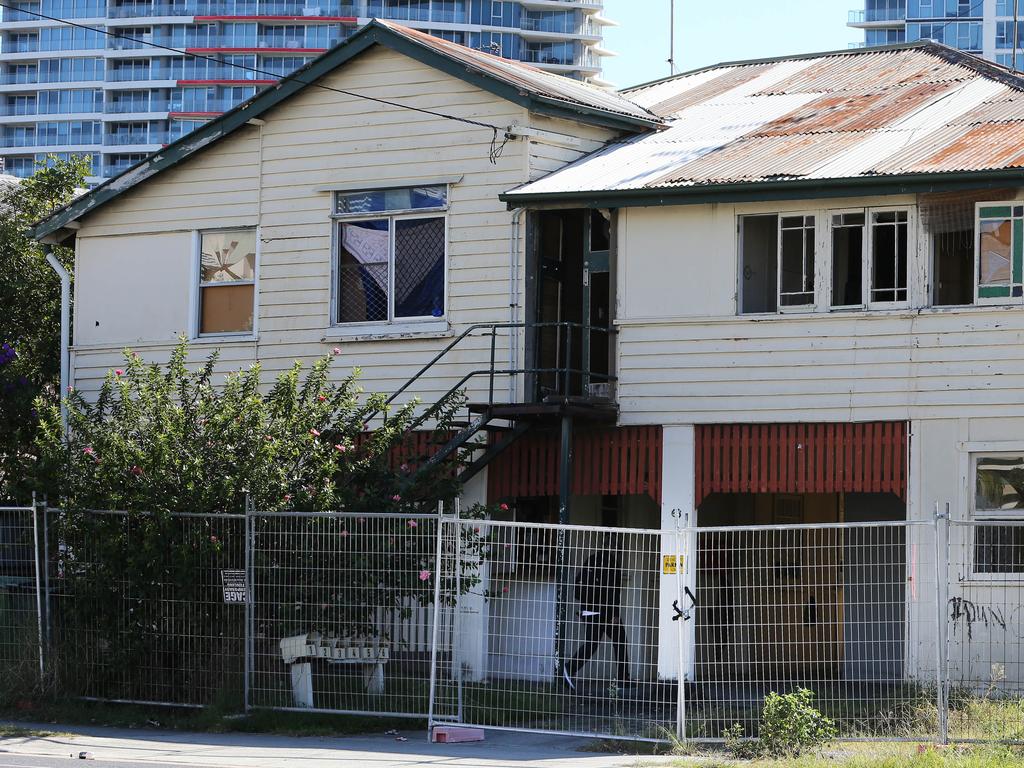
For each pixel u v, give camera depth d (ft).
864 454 108.47
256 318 130.93
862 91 138.31
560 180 118.21
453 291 122.42
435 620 86.48
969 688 93.09
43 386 150.20
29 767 74.69
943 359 106.83
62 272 139.33
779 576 108.17
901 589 116.88
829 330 110.01
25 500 102.12
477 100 122.83
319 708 91.86
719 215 113.80
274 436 100.63
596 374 114.11
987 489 105.60
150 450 96.84
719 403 112.37
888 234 109.40
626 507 123.95
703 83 156.97
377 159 126.62
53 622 97.76
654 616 111.14
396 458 120.47
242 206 132.36
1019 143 109.19
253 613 93.20
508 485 118.11
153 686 95.20
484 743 84.53
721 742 81.00
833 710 88.17
